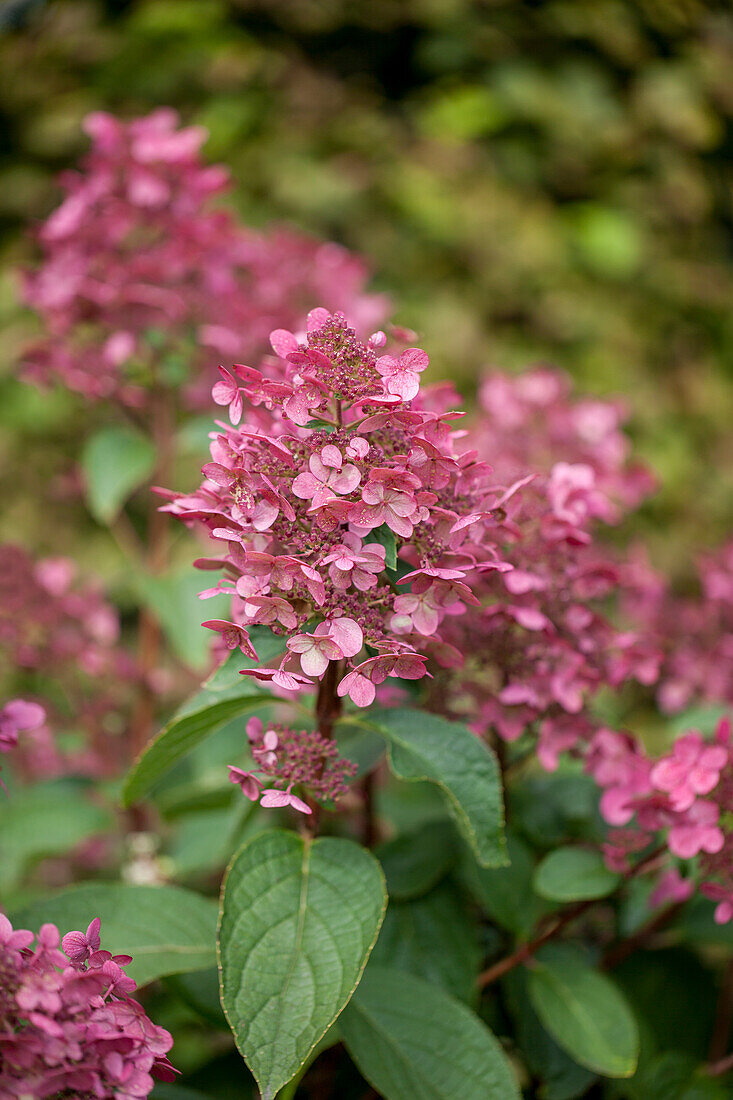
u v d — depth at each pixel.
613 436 1.48
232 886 1.12
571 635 1.24
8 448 2.55
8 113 2.81
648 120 2.90
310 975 1.10
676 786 1.18
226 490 1.10
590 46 2.91
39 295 1.50
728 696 1.48
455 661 1.13
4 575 1.54
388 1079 1.15
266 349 1.68
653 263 2.85
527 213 2.74
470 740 1.16
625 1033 1.22
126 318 1.51
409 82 2.92
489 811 1.15
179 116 2.76
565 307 2.71
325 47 2.86
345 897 1.13
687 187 2.91
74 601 1.63
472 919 1.28
